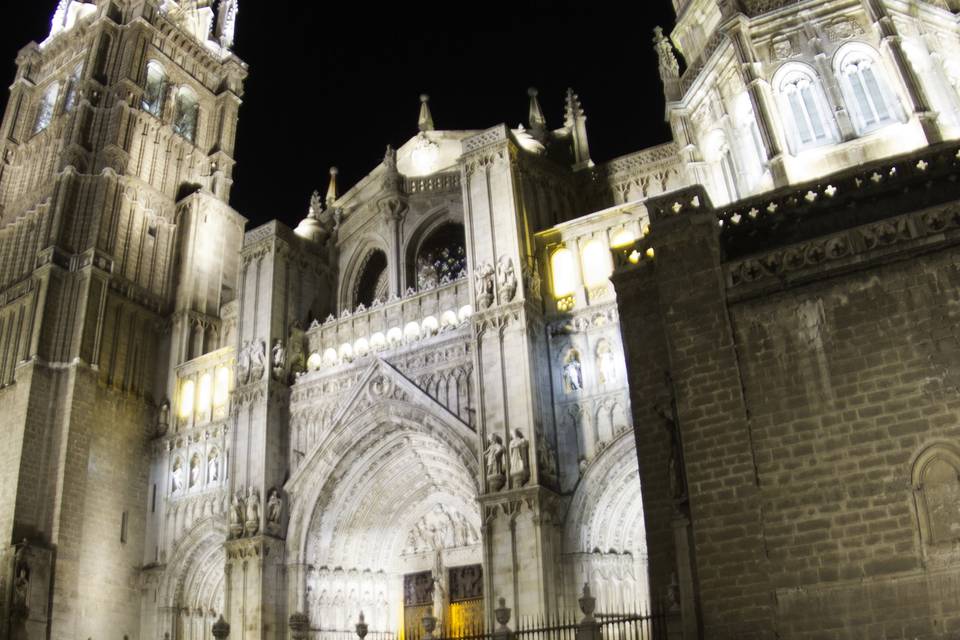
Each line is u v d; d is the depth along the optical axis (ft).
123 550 156.97
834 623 61.87
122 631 151.94
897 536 61.98
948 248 66.80
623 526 116.06
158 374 175.94
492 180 131.13
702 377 72.23
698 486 69.36
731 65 110.32
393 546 149.38
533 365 118.93
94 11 209.36
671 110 120.47
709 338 73.00
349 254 168.04
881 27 99.25
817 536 64.44
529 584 106.93
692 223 77.25
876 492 63.62
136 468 164.86
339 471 139.54
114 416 163.02
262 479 140.05
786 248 73.61
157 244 186.50
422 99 176.14
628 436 112.37
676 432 75.82
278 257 157.89
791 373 69.46
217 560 156.76
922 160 74.28
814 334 69.62
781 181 97.45
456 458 125.39
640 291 87.66
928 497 61.87
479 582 139.03
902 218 69.36
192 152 204.03
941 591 59.41
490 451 115.65
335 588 139.85
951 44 104.94
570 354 122.31
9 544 140.67
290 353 152.25
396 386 134.51
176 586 154.61
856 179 76.84
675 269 76.69
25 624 135.85
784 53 104.63
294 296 158.40
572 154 155.22
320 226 171.94
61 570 143.13
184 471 161.89
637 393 83.92
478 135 134.92
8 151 201.05
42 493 148.46
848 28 102.68
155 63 204.54
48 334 159.22
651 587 77.15
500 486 113.70
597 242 126.11
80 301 163.84
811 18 104.68
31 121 206.90
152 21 204.85
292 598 134.41
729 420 69.97
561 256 128.77
